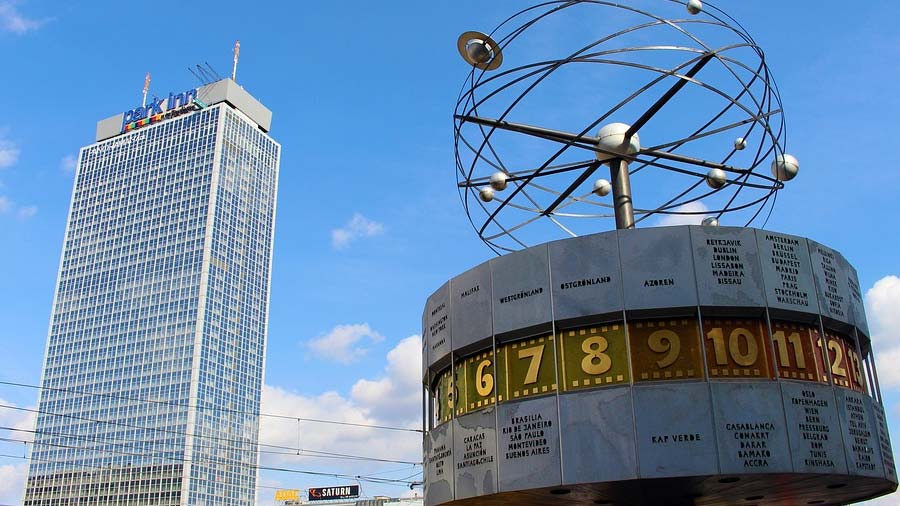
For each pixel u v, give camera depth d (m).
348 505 136.75
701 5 21.48
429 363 24.39
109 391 193.38
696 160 24.56
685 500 21.86
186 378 186.50
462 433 21.94
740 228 21.02
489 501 22.03
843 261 22.41
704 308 20.11
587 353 20.39
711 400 19.19
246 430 198.25
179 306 194.50
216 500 184.50
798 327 20.62
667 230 20.86
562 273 21.20
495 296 22.14
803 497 22.30
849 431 19.88
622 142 23.94
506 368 21.50
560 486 19.53
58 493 188.12
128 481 182.62
